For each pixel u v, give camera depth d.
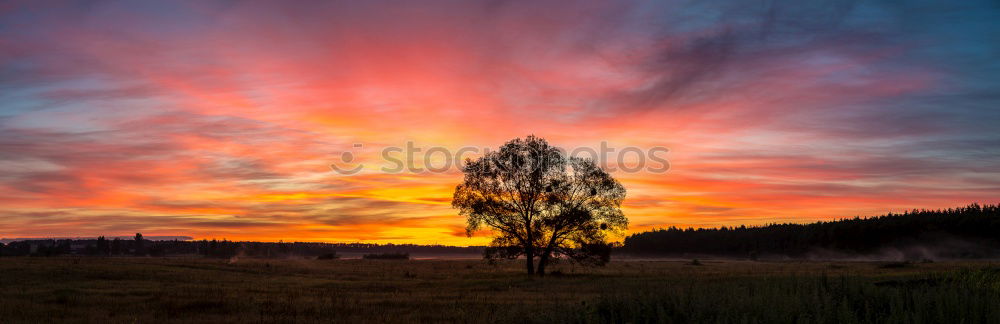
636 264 83.12
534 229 51.03
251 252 168.62
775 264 79.88
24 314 19.89
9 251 149.75
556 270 58.50
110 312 20.95
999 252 137.38
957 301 12.80
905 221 173.00
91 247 186.25
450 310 20.69
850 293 15.77
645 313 14.27
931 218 169.00
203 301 23.70
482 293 29.25
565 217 51.06
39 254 125.94
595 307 15.35
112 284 35.38
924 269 44.34
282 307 21.95
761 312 12.83
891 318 12.20
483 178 52.41
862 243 168.62
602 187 51.19
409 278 46.75
